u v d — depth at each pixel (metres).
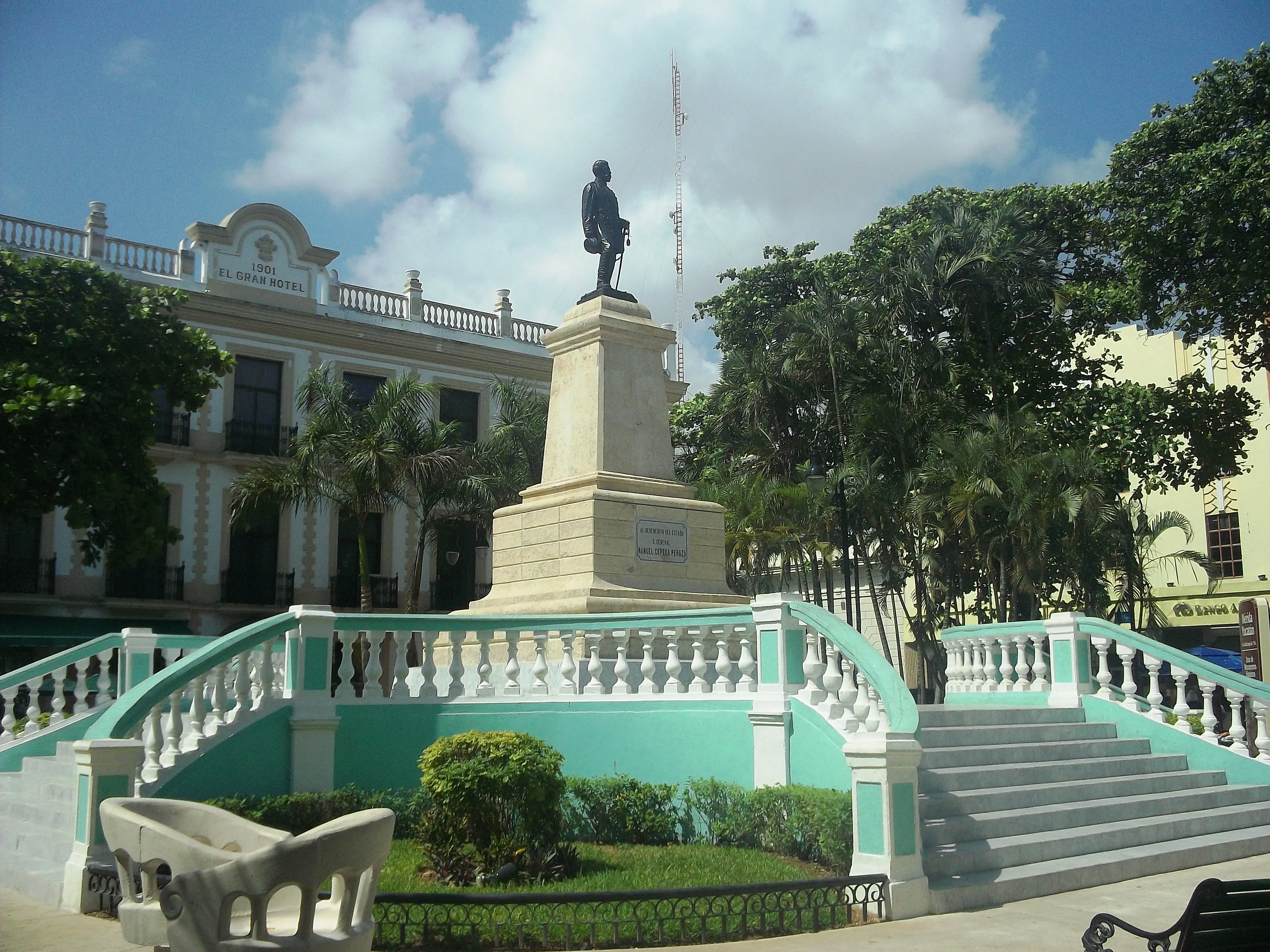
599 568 13.95
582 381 15.40
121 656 13.72
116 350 19.61
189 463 30.66
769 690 10.39
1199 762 13.17
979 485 22.30
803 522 25.05
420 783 11.27
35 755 12.88
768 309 32.81
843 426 27.09
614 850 10.15
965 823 9.73
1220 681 13.12
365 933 5.26
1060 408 26.97
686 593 14.48
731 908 7.68
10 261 19.22
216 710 10.45
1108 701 13.77
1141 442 25.22
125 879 5.59
